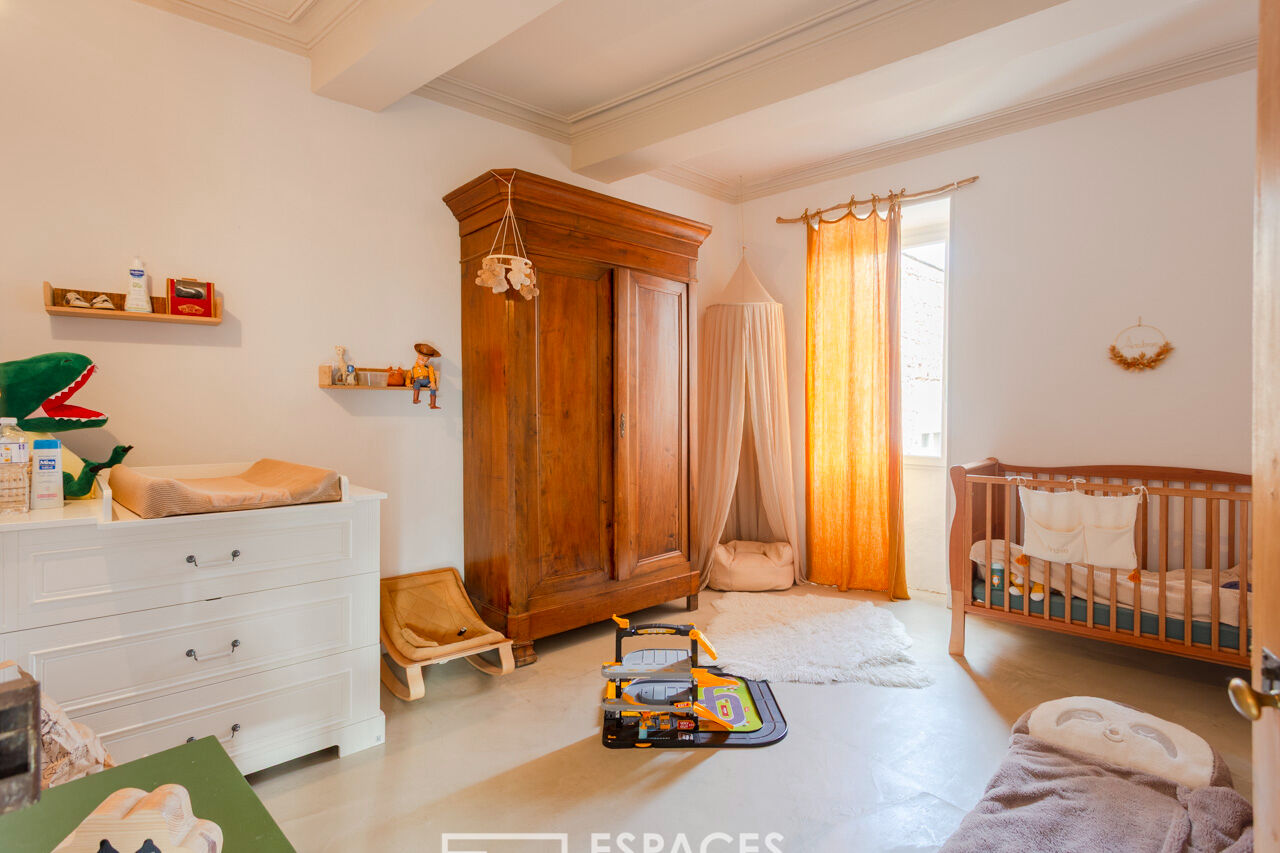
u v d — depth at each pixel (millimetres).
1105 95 3092
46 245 2076
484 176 2674
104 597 1688
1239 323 2840
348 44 2375
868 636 3080
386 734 2238
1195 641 2420
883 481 3857
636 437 3230
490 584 2924
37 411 2018
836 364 4016
